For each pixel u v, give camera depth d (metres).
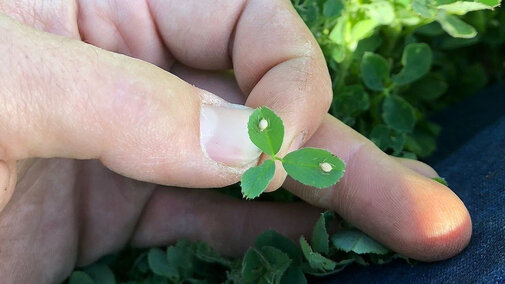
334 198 0.14
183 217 0.17
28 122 0.10
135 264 0.17
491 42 0.21
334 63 0.17
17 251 0.15
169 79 0.11
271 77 0.12
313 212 0.16
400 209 0.12
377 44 0.18
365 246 0.13
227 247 0.17
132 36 0.15
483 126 0.19
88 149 0.11
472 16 0.20
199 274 0.16
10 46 0.10
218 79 0.15
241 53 0.13
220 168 0.11
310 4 0.17
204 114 0.11
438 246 0.12
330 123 0.14
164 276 0.16
